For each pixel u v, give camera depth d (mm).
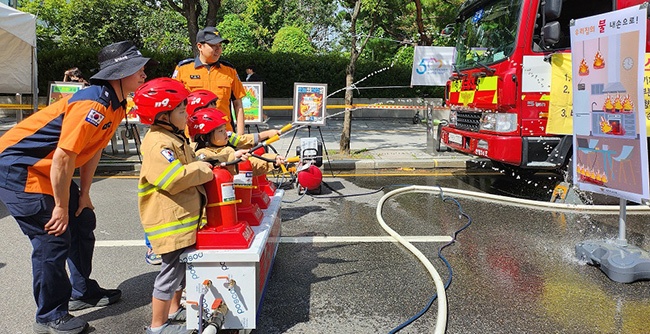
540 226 5383
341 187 7426
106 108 2857
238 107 5137
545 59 5789
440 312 3318
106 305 3559
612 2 5863
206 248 2871
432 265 4227
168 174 2643
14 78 10250
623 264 3896
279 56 17719
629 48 3764
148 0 21109
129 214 5883
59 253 2982
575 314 3412
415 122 16281
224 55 17578
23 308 3469
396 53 18812
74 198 3324
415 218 5711
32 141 2869
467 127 6906
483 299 3641
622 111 3902
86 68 16438
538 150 5941
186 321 3018
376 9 12016
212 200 2908
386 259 4441
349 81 9641
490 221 5578
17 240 4883
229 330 3053
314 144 6938
